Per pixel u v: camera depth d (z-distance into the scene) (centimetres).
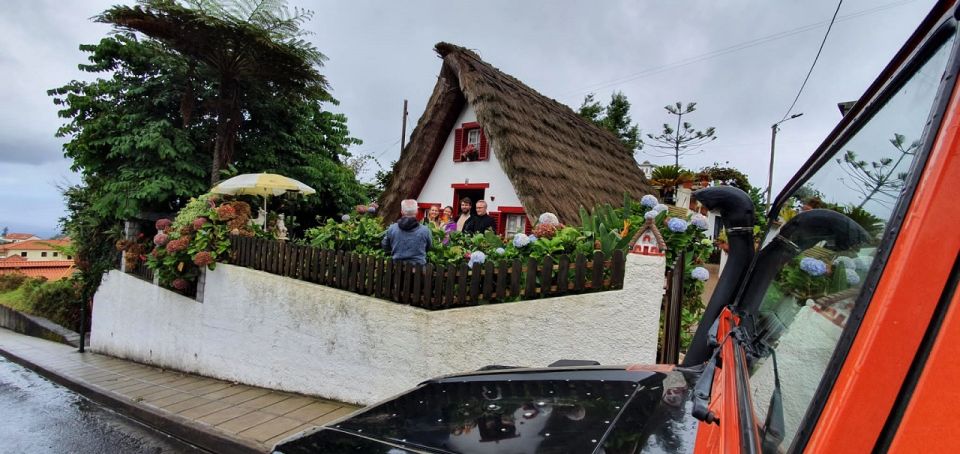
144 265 775
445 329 402
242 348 570
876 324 56
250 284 564
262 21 946
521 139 771
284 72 1042
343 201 1320
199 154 1052
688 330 440
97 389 580
